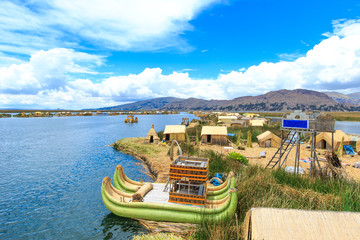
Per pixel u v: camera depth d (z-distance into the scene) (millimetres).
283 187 10258
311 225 4363
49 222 10586
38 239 9273
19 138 40125
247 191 9797
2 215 11289
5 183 16234
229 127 44344
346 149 22312
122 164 21688
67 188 15195
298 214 4566
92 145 33031
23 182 16469
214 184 13250
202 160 10961
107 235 9344
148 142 30875
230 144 29109
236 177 12352
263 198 8750
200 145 28750
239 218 8438
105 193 10609
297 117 18922
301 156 21266
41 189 14984
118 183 12141
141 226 9695
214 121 63062
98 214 11227
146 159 22484
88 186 15594
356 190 8945
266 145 27391
